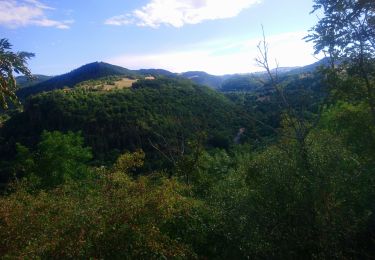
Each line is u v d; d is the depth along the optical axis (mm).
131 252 5770
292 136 9000
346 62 11102
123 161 10719
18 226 5906
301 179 7711
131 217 5961
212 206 8500
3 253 5598
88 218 5672
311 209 7355
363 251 7344
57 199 7262
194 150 15609
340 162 7871
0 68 14859
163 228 7320
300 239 7242
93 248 5473
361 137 10945
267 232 7309
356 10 10664
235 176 9781
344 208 7375
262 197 7746
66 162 20938
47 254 5133
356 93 11078
